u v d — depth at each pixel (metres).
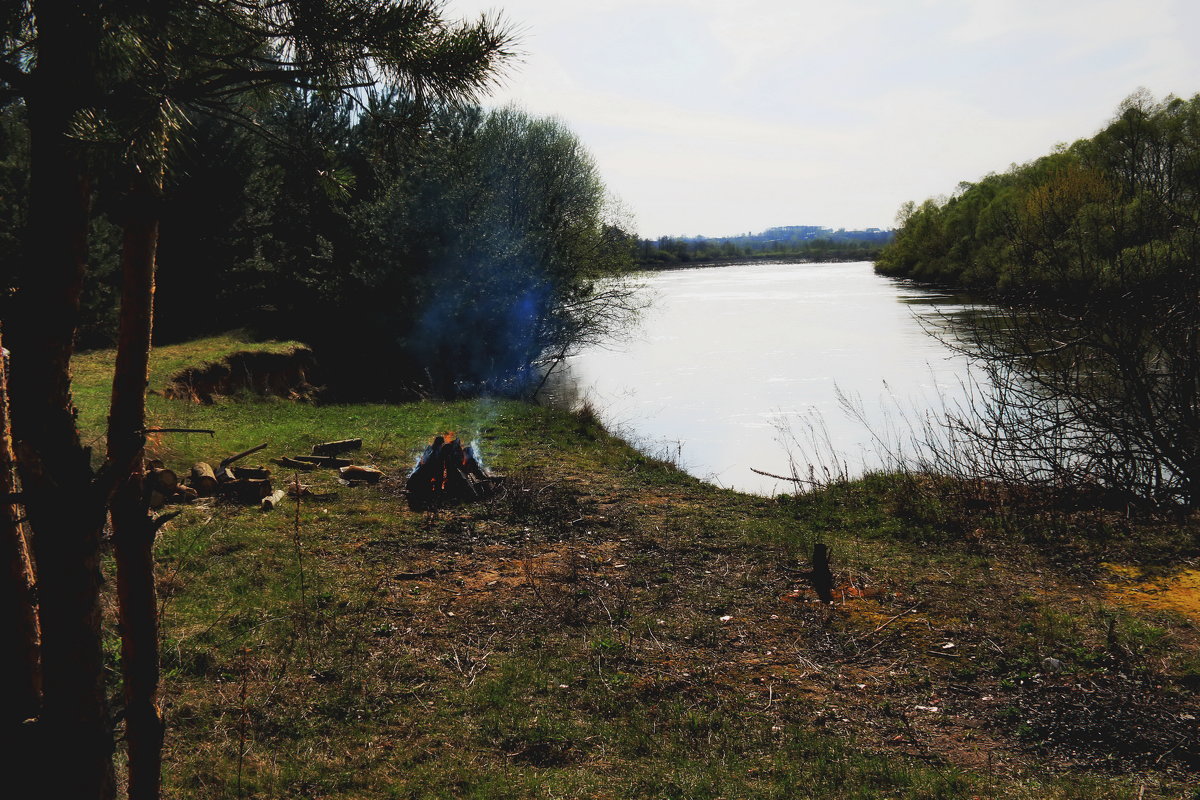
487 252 30.58
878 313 56.97
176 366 21.86
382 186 30.31
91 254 22.97
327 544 10.74
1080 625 8.02
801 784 5.50
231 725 6.08
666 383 33.16
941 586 9.30
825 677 7.32
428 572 9.91
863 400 27.70
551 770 5.73
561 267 32.75
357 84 3.04
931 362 35.22
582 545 11.15
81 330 23.12
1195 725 6.18
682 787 5.45
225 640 7.49
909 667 7.46
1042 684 6.95
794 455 20.83
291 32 2.83
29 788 2.52
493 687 6.95
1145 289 11.38
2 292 2.62
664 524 12.03
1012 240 13.00
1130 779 5.57
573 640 8.07
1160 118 38.88
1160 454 11.68
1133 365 11.63
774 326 51.72
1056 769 5.77
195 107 2.99
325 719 6.29
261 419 19.50
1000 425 12.93
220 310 30.12
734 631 8.33
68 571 2.51
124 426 2.76
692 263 191.50
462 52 2.96
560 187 34.44
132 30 2.72
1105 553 10.15
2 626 3.10
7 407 3.21
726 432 23.92
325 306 30.59
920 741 6.20
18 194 16.83
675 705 6.73
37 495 2.46
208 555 9.77
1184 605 8.48
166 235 25.67
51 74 2.54
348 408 23.22
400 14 2.87
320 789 5.36
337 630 7.95
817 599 9.10
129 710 2.88
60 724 2.55
